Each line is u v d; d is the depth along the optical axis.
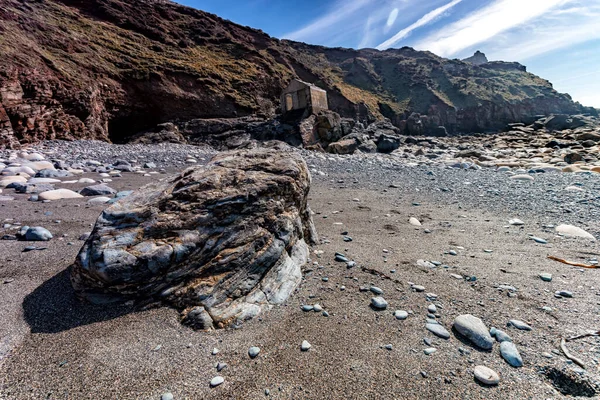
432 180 10.64
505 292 3.17
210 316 2.60
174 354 2.22
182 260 2.79
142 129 27.56
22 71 15.46
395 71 83.25
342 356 2.24
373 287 3.24
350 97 55.88
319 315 2.77
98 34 29.36
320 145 26.62
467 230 5.43
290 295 3.12
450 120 64.50
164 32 38.00
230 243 3.05
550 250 4.38
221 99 31.70
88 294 2.66
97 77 24.08
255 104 34.06
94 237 2.74
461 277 3.54
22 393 1.85
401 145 34.28
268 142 22.98
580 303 2.94
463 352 2.28
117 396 1.87
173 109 28.80
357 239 4.88
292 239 3.71
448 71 88.31
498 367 2.13
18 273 3.13
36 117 15.24
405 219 6.13
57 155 11.98
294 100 30.19
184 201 3.12
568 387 1.98
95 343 2.27
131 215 2.92
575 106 85.25
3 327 2.34
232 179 3.48
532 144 28.88
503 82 89.12
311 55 84.44
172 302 2.68
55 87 17.44
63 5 31.19
